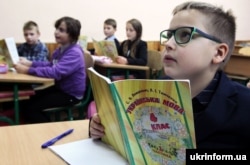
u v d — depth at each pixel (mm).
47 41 3668
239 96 715
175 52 683
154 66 3393
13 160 757
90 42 3951
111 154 796
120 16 4191
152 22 4504
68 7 3736
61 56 2389
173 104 567
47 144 848
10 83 2062
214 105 685
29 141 878
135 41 3490
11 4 3373
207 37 674
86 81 2535
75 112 2764
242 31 5480
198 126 680
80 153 799
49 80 2121
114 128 729
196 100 712
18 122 2086
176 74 695
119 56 3367
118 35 4242
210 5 721
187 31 672
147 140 643
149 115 614
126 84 613
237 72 3229
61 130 971
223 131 690
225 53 713
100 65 3020
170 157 623
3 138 895
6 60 2436
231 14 739
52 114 2578
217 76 738
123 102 629
